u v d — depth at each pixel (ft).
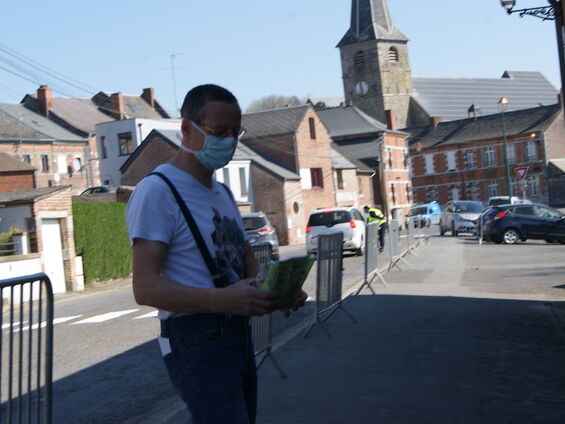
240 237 11.45
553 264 61.57
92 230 94.58
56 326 46.34
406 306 39.40
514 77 412.57
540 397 20.40
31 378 13.16
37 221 85.76
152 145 173.68
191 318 10.53
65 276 89.97
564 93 47.78
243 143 200.13
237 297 9.90
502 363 24.77
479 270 59.77
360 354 27.30
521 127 296.10
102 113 263.08
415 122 362.33
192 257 10.59
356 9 364.17
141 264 10.23
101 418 22.38
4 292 12.44
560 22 49.57
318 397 21.50
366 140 269.44
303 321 38.14
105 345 36.04
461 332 30.81
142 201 10.40
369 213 86.94
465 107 377.09
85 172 233.35
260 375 24.77
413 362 25.52
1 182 155.02
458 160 310.45
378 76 357.41
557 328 30.63
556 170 285.23
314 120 203.72
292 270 10.24
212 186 11.25
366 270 44.50
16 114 232.94
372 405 20.34
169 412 21.76
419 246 98.02
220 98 10.64
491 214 99.19
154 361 30.91
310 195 197.77
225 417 10.39
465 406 19.88
